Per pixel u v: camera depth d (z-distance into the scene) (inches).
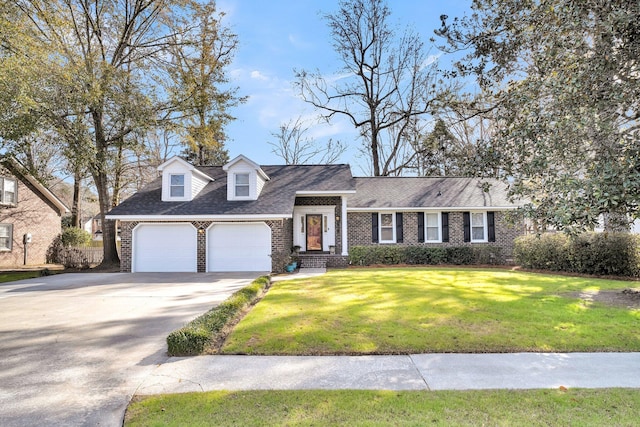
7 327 257.4
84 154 586.2
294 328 235.5
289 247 670.5
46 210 877.8
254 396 142.3
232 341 212.4
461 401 135.3
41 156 768.9
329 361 181.5
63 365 183.0
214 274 561.6
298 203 704.4
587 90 260.8
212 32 771.4
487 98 376.2
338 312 277.4
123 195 1151.6
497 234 712.4
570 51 279.6
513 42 331.3
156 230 605.9
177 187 631.8
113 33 719.1
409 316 262.4
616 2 248.8
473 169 318.0
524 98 274.5
